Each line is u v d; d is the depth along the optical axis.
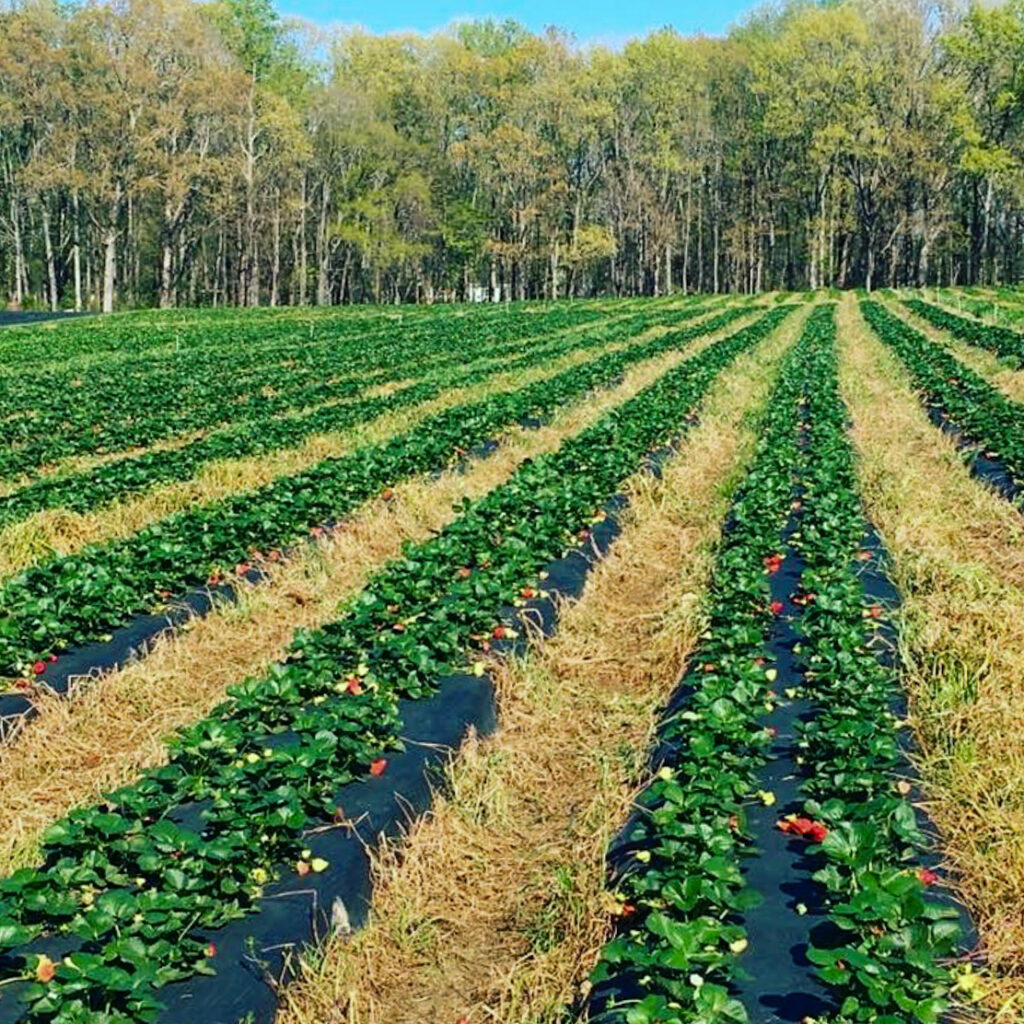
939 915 5.11
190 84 66.69
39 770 7.80
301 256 85.25
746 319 46.66
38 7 68.31
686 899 5.40
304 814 6.23
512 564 10.41
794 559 11.56
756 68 76.25
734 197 93.44
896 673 8.52
